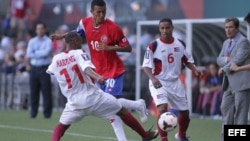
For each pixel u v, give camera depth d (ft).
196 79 199.52
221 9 202.49
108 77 115.85
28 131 150.41
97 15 114.73
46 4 254.88
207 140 134.92
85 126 160.45
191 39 192.03
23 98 233.14
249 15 116.37
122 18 230.48
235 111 116.88
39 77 184.34
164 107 113.60
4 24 266.98
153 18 222.07
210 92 193.57
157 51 114.93
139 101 116.98
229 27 115.96
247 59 114.93
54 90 227.81
